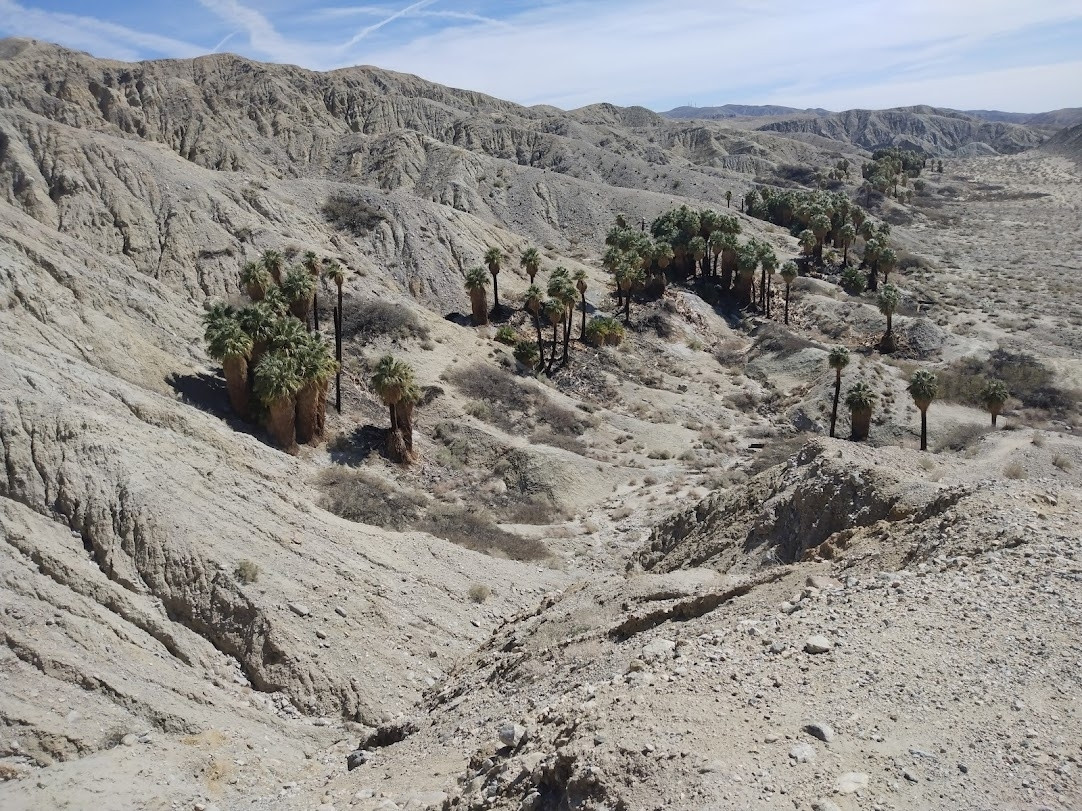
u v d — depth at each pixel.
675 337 83.06
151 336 46.00
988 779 9.01
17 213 47.94
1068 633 11.86
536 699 16.42
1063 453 49.44
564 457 52.66
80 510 25.64
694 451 59.75
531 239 112.44
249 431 43.72
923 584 14.28
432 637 27.92
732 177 191.25
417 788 13.99
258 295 54.66
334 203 86.00
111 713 20.16
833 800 8.61
